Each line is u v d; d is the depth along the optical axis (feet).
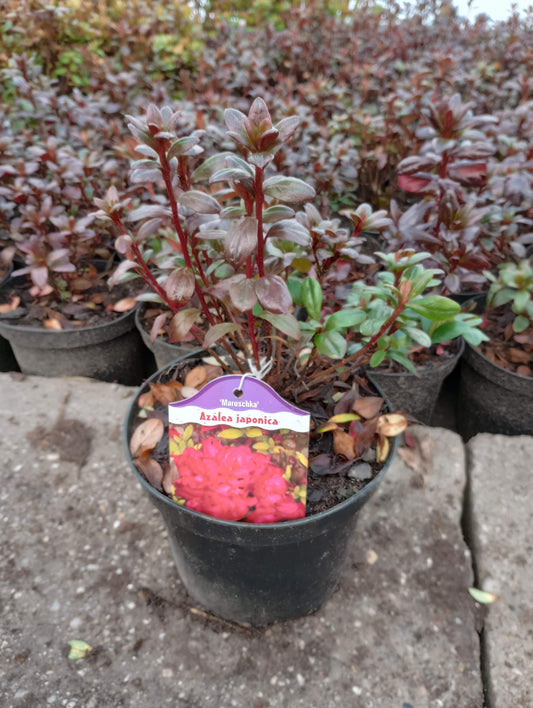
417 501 6.66
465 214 6.77
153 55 14.47
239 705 4.91
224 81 12.69
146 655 5.24
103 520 6.48
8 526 6.36
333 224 4.72
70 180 8.48
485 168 7.37
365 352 5.15
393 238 7.93
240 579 4.91
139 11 15.11
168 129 3.65
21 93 11.21
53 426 7.59
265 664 5.20
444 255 7.49
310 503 4.46
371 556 6.11
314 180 9.64
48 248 8.96
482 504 6.59
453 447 7.29
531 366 7.86
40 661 5.16
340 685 5.06
